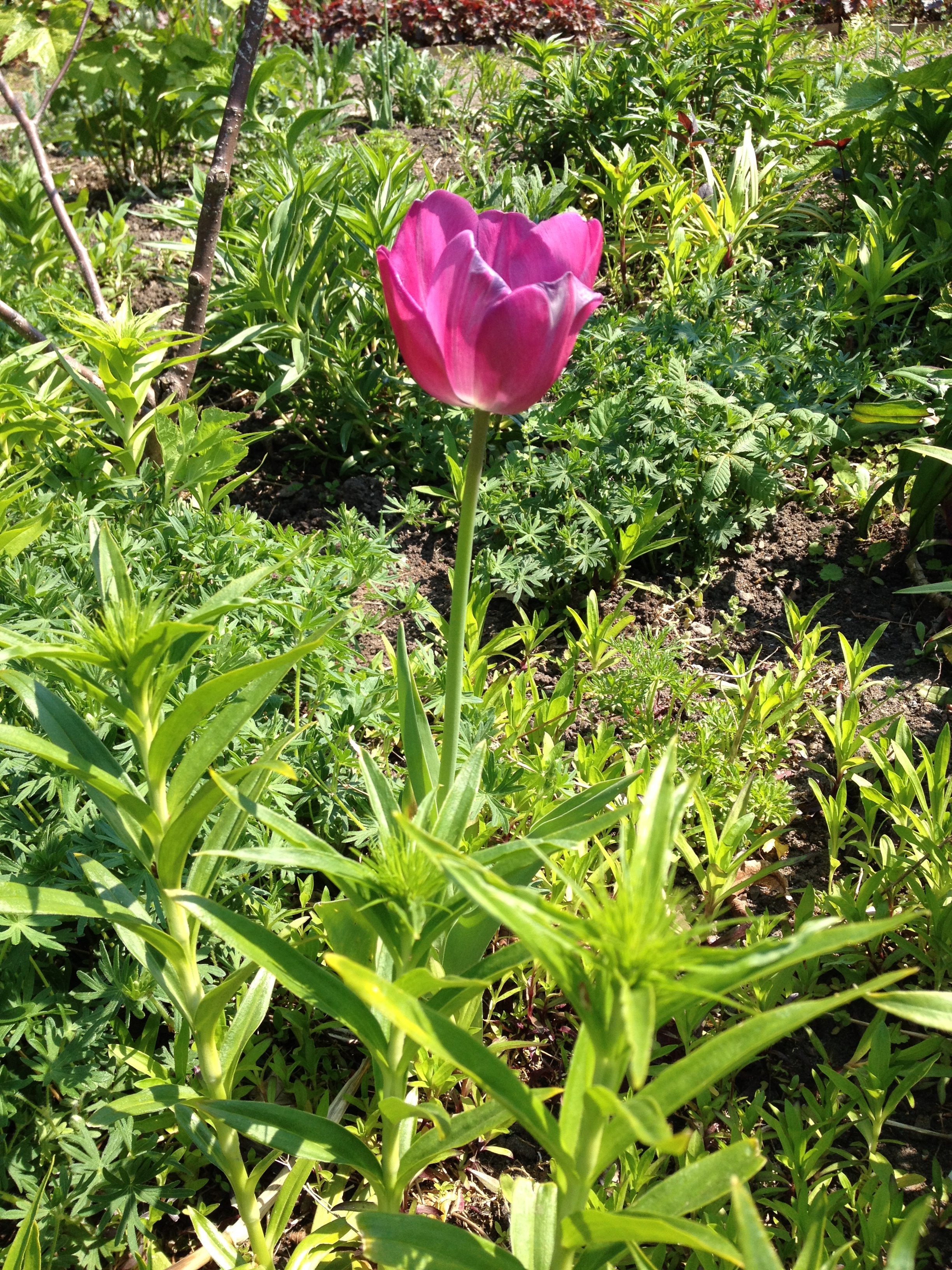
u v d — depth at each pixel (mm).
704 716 2828
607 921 940
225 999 1396
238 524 2777
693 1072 1007
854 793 2711
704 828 2336
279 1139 1402
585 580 3455
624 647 2863
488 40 9539
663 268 4527
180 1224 1855
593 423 3473
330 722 2289
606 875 2213
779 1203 1707
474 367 1286
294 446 4020
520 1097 1038
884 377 3928
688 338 3811
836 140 5367
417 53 8883
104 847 1908
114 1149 1636
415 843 1229
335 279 4223
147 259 5340
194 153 6480
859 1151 1985
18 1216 1601
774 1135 1986
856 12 9219
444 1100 2082
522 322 1233
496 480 3471
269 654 2387
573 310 1278
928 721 2920
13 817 1968
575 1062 1103
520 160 5910
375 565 2699
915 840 2172
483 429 1382
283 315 3918
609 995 970
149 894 1822
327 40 9383
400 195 4078
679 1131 2010
